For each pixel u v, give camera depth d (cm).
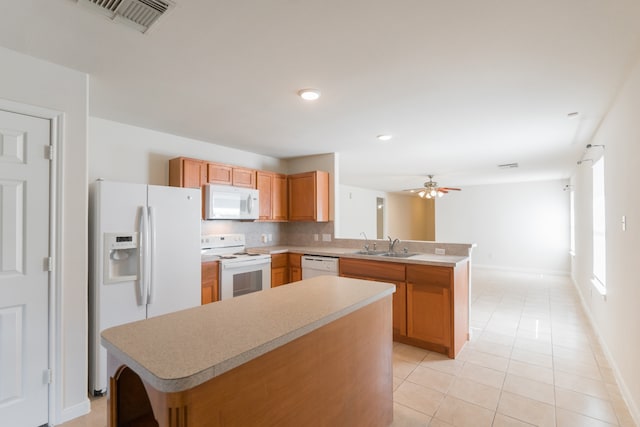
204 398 94
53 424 192
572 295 516
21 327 183
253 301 163
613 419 198
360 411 166
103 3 139
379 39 167
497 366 270
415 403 217
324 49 177
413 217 1157
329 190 449
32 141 187
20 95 182
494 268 800
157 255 258
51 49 177
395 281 318
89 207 237
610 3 136
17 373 182
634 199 199
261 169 455
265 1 136
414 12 144
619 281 240
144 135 329
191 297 282
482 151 433
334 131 338
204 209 351
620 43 168
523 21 150
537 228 749
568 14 145
